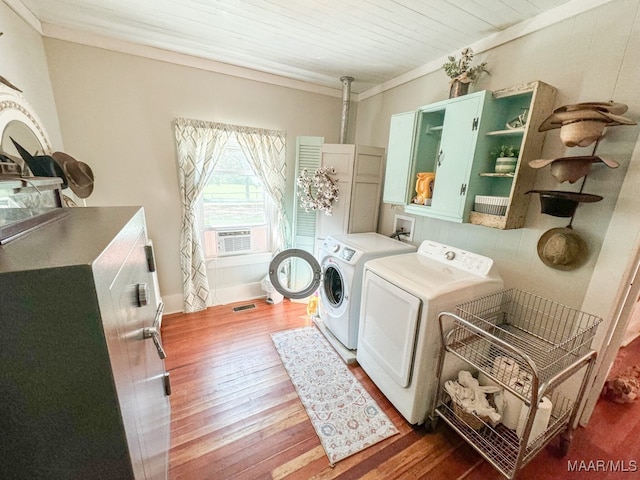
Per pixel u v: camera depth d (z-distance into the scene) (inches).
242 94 104.7
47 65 76.4
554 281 61.2
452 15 63.3
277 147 114.2
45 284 19.2
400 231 103.3
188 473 50.7
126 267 32.4
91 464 23.8
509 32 67.1
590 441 59.0
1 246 24.0
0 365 19.3
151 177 97.3
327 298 98.3
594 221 54.6
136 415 30.1
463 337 60.4
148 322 43.1
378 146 117.2
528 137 58.2
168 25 73.7
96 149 87.6
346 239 97.0
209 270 115.5
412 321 57.8
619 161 51.0
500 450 52.3
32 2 64.0
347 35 75.3
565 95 58.3
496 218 63.3
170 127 96.4
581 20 54.8
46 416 21.4
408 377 59.8
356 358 83.3
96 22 73.2
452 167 71.6
